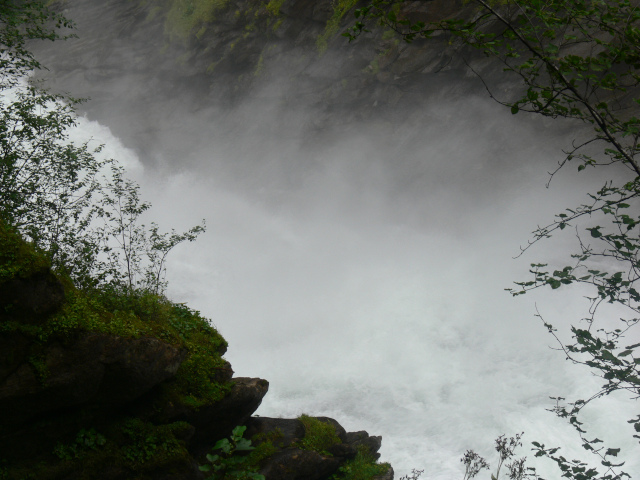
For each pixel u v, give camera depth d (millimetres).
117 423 8453
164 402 8938
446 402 18641
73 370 7602
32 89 11086
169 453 8633
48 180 10406
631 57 4305
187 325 10180
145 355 8312
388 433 17750
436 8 30547
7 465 7449
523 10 4312
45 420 7762
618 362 4270
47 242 9891
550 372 18906
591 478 4578
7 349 7203
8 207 9477
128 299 9539
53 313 7645
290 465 9953
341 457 11484
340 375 20844
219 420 9859
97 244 10734
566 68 4324
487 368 20188
